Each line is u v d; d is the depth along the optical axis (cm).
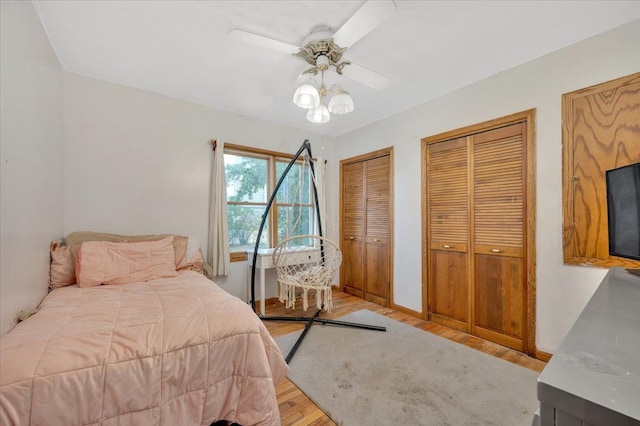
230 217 326
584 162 188
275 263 281
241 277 325
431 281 287
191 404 112
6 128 124
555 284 201
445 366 198
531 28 177
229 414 119
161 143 275
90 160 238
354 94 273
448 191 273
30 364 91
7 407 83
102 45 195
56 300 156
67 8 158
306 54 179
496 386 175
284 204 372
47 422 88
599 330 66
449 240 272
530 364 201
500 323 234
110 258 205
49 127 189
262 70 228
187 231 288
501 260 234
